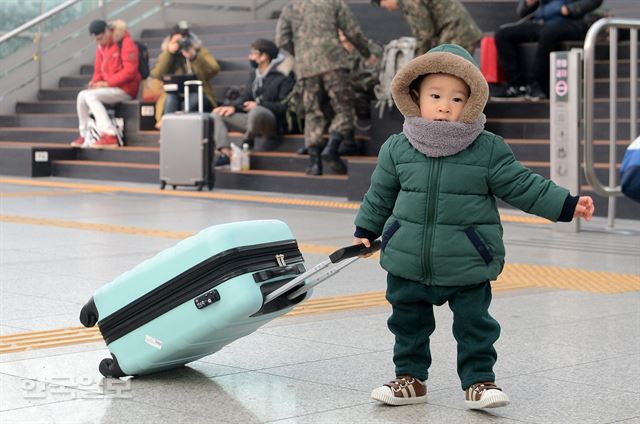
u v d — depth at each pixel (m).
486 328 4.43
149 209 13.54
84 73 23.08
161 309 4.74
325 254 9.37
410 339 4.57
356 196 14.78
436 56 4.32
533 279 8.10
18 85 22.28
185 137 16.34
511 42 15.76
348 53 16.48
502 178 4.35
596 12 15.74
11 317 6.46
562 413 4.43
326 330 6.14
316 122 15.80
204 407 4.50
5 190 16.41
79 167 19.16
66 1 23.50
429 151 4.36
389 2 14.49
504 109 15.69
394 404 4.52
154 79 19.48
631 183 6.38
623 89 15.16
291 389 4.82
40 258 9.06
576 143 10.98
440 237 4.34
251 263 4.63
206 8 24.61
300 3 15.60
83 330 6.08
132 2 23.75
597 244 10.28
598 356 5.50
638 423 4.29
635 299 7.27
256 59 17.05
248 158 16.89
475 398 4.39
